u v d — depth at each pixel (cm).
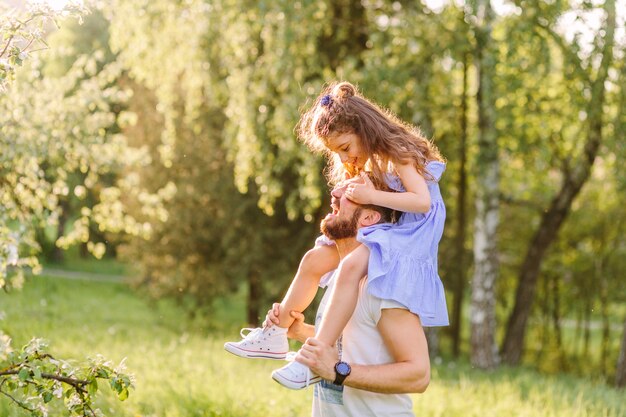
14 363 349
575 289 2212
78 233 981
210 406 646
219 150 1980
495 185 1376
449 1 1204
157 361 871
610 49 1141
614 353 2359
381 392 289
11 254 601
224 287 2041
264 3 1173
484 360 1401
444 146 1472
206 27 1255
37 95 835
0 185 765
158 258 2067
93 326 1435
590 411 794
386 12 1336
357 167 330
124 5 1374
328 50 1363
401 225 309
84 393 359
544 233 1517
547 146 1296
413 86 1191
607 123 1252
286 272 1941
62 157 892
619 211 2023
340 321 294
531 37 1116
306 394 716
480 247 1405
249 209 1956
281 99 1223
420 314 294
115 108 2309
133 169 1998
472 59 1268
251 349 335
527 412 747
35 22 375
